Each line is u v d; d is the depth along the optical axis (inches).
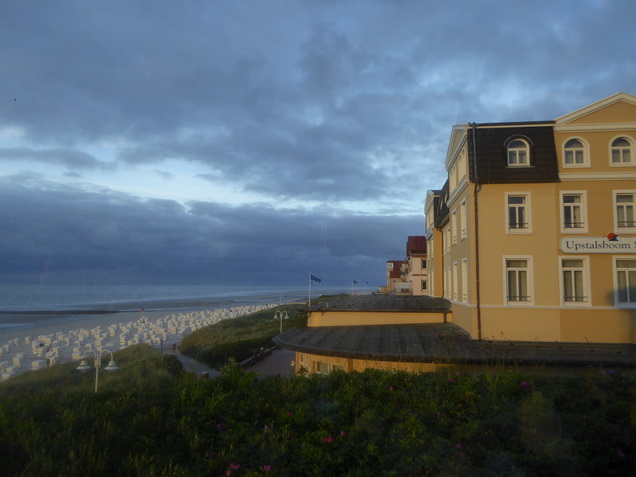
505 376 344.5
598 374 345.4
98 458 219.3
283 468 221.5
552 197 768.3
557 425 251.1
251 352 1293.1
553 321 744.3
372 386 340.8
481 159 778.2
